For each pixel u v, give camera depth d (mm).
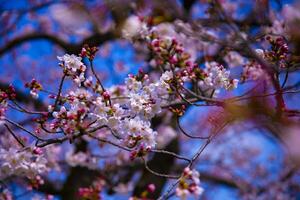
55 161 6445
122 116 3465
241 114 2289
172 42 3967
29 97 6777
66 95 3539
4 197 3867
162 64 4195
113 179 7508
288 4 3000
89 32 8719
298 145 1968
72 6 6770
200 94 3834
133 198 3191
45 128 3564
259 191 9055
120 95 4117
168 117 7359
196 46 4680
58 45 7723
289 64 3395
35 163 3359
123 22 4430
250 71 4066
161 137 7152
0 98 3367
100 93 3668
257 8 3234
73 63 3465
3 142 4645
